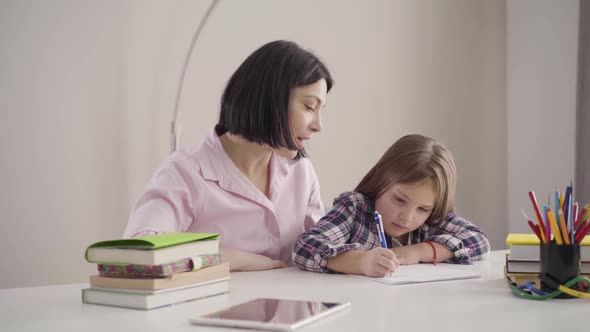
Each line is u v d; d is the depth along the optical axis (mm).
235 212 1343
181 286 797
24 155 1935
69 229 2002
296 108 1210
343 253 1107
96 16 2031
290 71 1196
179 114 2145
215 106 2236
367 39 2566
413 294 865
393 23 2633
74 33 2000
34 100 1946
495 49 2867
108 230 2062
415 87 2689
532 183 2725
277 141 1221
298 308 721
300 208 1446
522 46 2779
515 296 844
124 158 2082
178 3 2162
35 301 828
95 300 802
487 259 1331
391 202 1314
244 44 2287
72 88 1999
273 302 757
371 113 2574
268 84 1201
